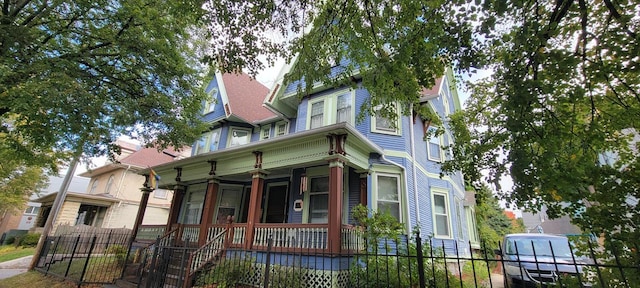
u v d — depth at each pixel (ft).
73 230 50.90
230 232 29.96
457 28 12.26
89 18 25.80
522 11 12.22
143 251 34.40
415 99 20.13
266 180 40.11
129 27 26.58
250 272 25.41
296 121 41.83
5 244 71.77
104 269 32.94
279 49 20.80
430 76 14.88
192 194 46.16
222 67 20.38
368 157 31.58
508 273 24.25
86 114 23.44
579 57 12.07
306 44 20.80
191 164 39.09
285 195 37.42
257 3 18.11
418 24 14.60
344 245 24.29
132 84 29.50
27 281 31.78
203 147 51.37
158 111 30.19
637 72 10.03
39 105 20.48
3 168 52.47
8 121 36.81
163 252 23.45
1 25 20.54
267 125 48.39
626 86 11.21
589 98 12.66
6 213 84.33
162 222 74.95
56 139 25.57
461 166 17.47
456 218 40.75
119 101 27.71
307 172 34.73
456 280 20.36
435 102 43.37
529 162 11.69
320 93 40.47
